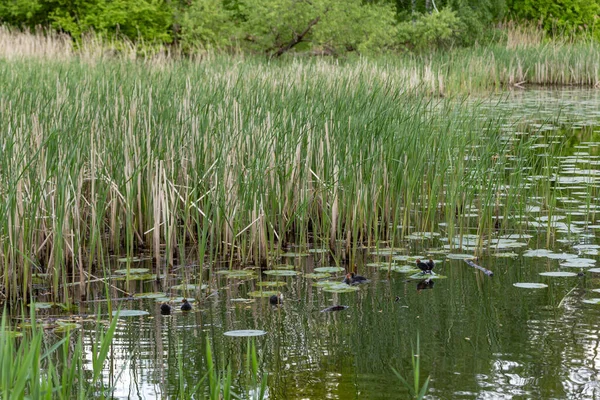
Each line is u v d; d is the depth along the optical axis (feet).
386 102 31.99
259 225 24.70
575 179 34.60
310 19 80.48
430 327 18.49
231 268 24.18
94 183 24.58
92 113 28.09
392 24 98.53
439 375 15.64
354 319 19.25
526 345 17.17
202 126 27.71
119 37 85.56
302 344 17.58
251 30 82.07
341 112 29.63
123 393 15.08
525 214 28.91
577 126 50.78
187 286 22.50
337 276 23.16
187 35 80.43
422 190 28.02
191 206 25.70
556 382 15.14
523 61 89.76
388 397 14.69
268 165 26.13
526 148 30.73
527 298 20.49
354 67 62.28
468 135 32.22
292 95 32.78
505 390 14.87
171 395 14.97
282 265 24.48
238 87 35.09
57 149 23.45
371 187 26.68
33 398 12.05
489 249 25.30
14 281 21.20
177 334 18.43
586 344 17.12
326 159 27.40
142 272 23.98
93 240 22.48
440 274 22.98
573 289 21.13
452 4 101.45
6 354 11.88
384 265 24.08
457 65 77.46
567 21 119.03
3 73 40.24
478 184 28.66
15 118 26.43
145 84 33.81
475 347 17.11
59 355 17.15
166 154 27.12
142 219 27.40
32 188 22.59
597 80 86.07
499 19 117.50
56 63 53.62
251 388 15.24
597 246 25.14
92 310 20.48
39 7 89.56
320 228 27.66
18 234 21.88
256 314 19.84
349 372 15.93
